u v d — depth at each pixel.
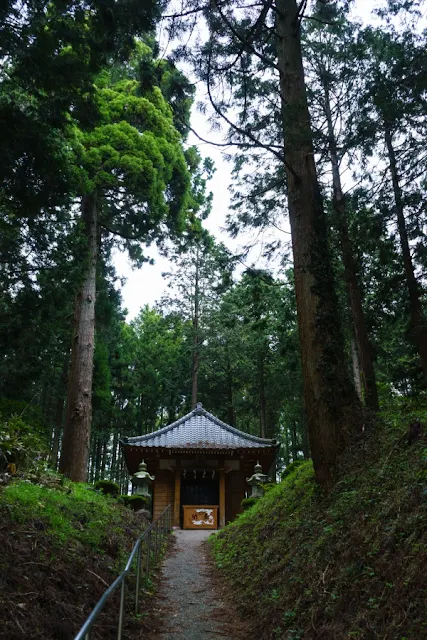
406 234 8.53
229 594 6.90
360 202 8.52
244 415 32.97
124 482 34.88
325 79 9.74
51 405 24.38
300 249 8.05
